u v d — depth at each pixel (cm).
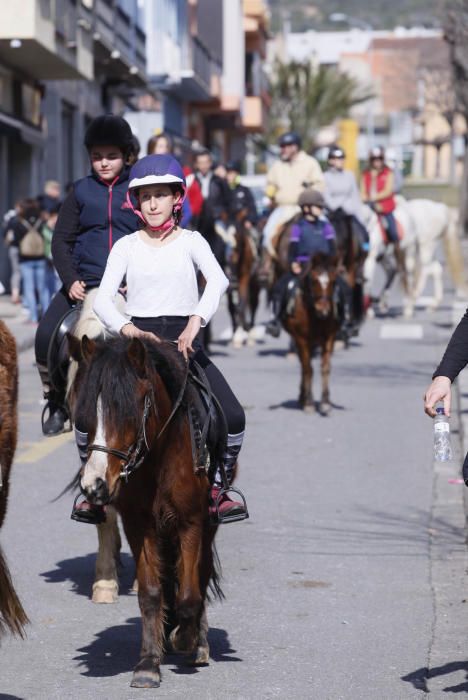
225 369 2383
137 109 5662
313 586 1041
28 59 3647
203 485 802
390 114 15475
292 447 1648
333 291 1853
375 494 1379
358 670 838
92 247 1055
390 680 818
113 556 1011
